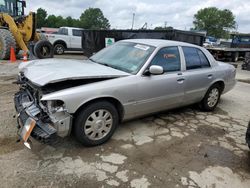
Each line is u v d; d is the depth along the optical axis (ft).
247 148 12.42
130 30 32.81
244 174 10.16
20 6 42.91
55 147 10.98
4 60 34.91
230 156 11.52
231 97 22.59
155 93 12.87
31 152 10.44
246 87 27.84
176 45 14.56
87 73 10.85
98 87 10.63
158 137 12.84
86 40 39.29
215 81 16.76
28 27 37.06
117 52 14.25
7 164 9.52
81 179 9.00
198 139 13.02
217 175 9.95
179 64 14.37
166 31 29.55
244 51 64.13
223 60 59.16
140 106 12.48
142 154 11.04
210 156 11.37
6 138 11.37
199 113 17.13
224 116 16.93
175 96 14.15
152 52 13.04
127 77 11.78
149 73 12.42
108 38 35.37
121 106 11.73
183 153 11.46
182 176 9.70
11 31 35.83
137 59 12.98
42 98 9.44
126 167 9.96
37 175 9.02
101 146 11.40
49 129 9.67
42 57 36.65
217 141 12.97
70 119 9.93
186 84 14.57
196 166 10.46
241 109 18.89
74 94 9.85
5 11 39.40
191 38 32.27
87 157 10.42
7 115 13.88
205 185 9.27
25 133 9.93
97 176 9.25
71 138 11.85
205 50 16.78
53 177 8.98
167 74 13.50
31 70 11.16
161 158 10.86
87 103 10.52
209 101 17.20
